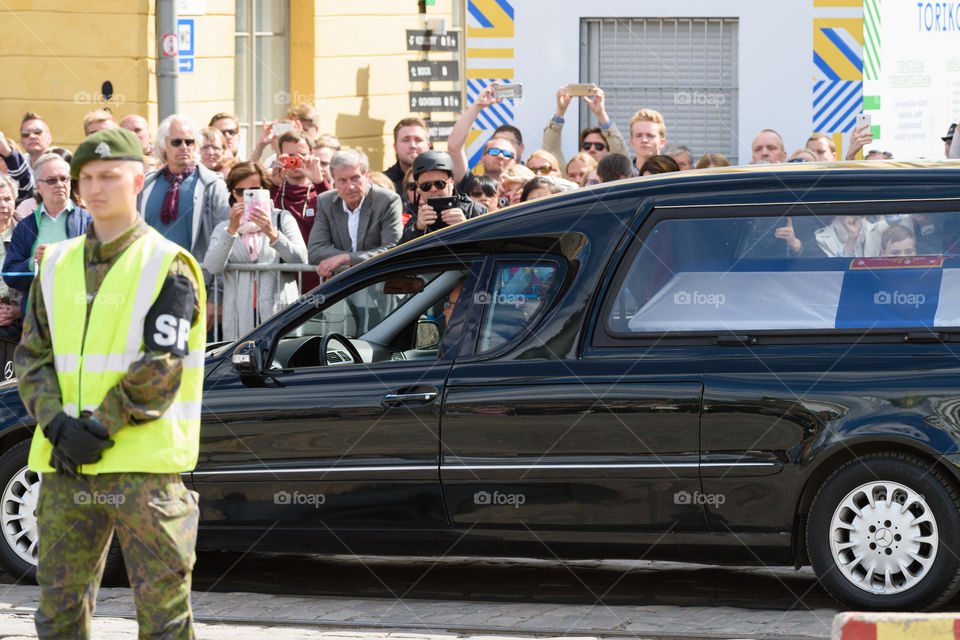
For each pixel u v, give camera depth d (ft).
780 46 64.80
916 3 62.85
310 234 47.16
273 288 45.34
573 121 64.90
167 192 47.42
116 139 22.21
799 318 31.35
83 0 68.13
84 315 22.21
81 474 22.04
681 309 31.89
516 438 32.09
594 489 31.68
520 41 64.69
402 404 32.81
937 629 18.34
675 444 31.27
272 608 32.58
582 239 32.71
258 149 56.95
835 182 31.78
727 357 31.35
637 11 65.10
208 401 34.06
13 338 45.80
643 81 65.87
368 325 34.83
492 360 32.63
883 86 63.72
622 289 32.24
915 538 30.35
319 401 33.37
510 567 37.11
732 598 33.04
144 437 22.06
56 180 46.03
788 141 65.10
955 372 30.25
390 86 82.17
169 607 22.25
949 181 31.35
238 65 75.20
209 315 45.80
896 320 30.89
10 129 68.44
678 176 32.91
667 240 32.22
